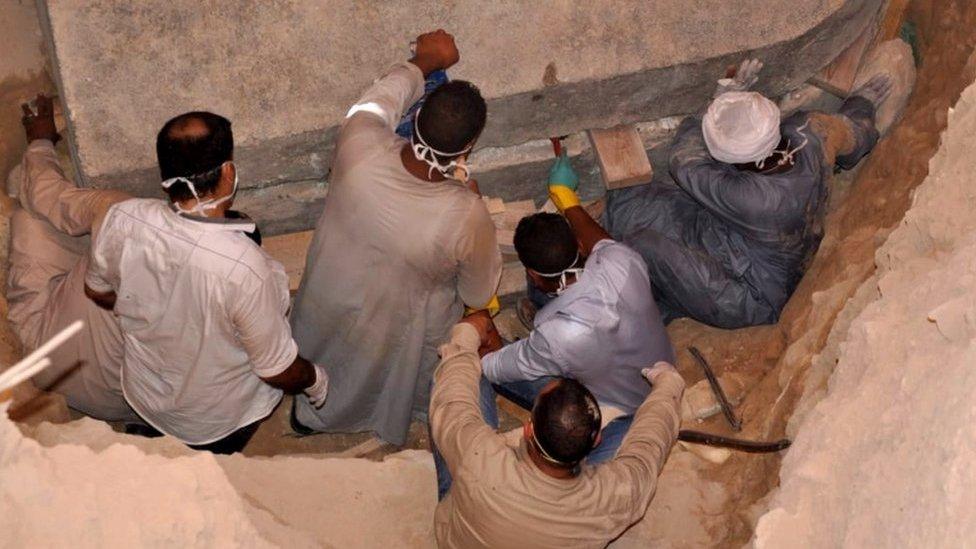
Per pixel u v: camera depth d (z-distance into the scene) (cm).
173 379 352
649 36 421
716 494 379
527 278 480
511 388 405
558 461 286
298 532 320
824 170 443
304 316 403
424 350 413
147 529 249
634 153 452
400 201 341
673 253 460
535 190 482
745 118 416
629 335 366
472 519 304
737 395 443
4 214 412
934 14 476
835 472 299
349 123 347
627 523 310
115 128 389
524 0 414
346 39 404
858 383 322
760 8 426
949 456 261
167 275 318
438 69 393
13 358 379
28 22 445
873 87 473
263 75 398
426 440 466
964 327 292
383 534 359
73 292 383
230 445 397
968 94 367
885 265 373
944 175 361
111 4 391
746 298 463
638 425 331
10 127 430
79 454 259
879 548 266
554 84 417
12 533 232
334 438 467
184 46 394
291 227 461
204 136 300
